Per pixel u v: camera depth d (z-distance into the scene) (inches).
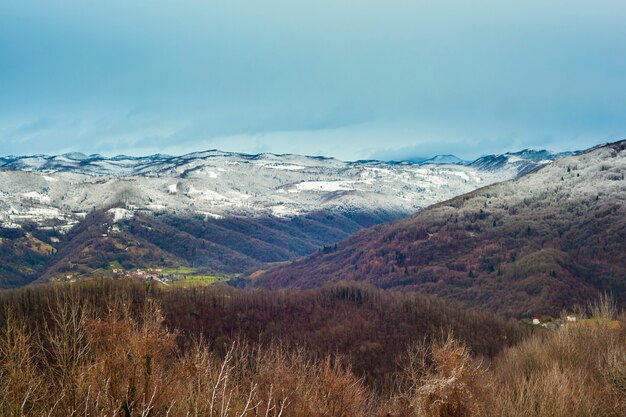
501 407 717.9
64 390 397.1
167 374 457.7
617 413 765.9
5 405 379.6
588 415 756.6
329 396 747.4
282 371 721.0
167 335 470.6
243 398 574.6
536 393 788.0
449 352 655.1
